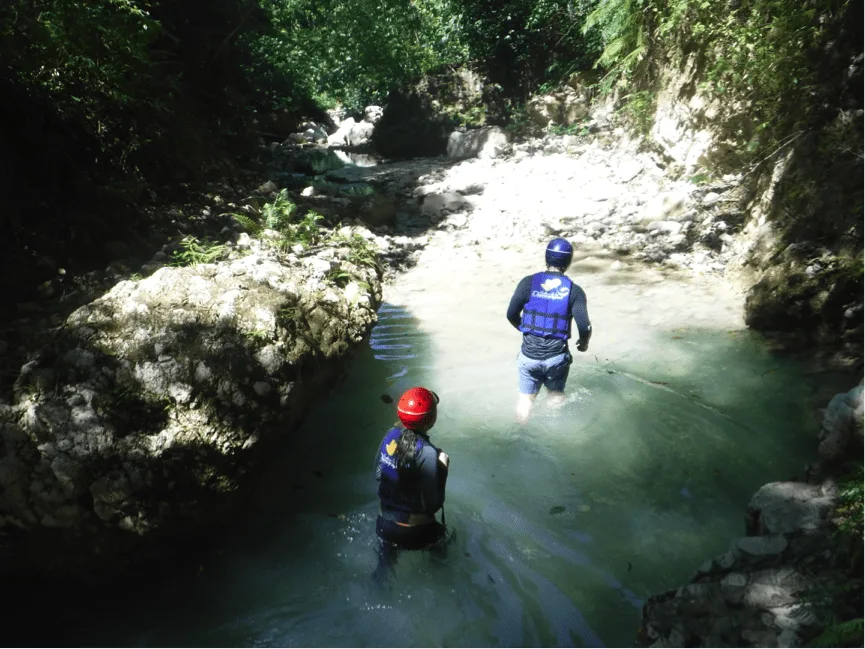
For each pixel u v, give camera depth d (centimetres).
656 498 452
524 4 1766
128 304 501
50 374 446
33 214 706
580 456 498
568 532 426
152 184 909
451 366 632
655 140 1164
